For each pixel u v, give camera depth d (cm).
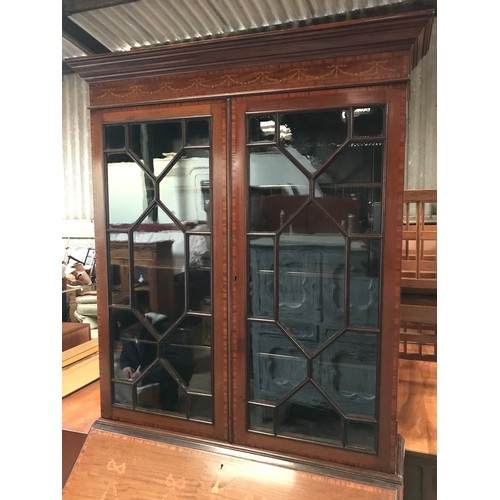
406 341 147
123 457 113
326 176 98
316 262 101
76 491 110
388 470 97
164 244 114
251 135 103
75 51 252
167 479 106
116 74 111
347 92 94
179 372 115
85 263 385
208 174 108
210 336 111
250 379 108
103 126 115
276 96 99
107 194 118
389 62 91
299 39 93
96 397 149
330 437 103
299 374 104
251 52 98
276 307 104
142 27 198
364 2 178
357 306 99
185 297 112
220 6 180
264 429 108
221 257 108
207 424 112
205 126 107
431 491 110
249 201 104
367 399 100
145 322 117
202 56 101
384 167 93
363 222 96
